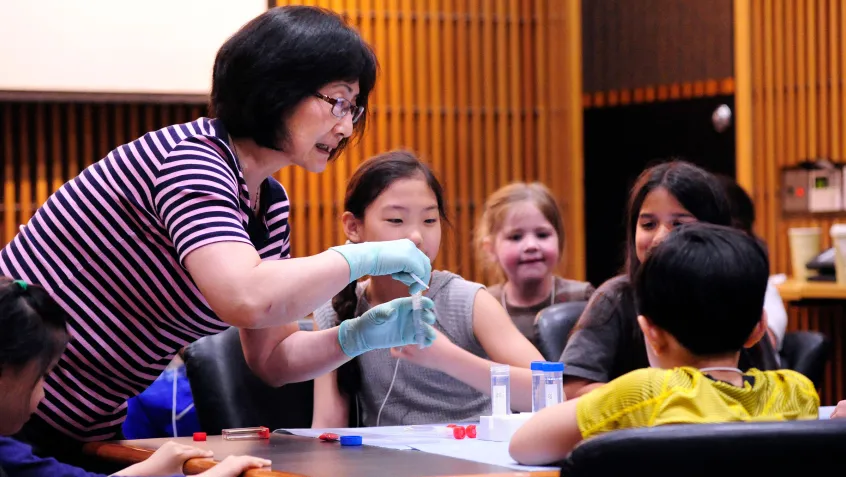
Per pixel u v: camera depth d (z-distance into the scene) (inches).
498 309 109.7
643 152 242.8
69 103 200.4
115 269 75.5
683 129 236.8
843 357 235.8
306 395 113.0
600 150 250.5
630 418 60.7
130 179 74.1
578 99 226.1
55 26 188.4
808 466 51.3
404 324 82.7
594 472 52.0
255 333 87.7
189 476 63.9
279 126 74.6
